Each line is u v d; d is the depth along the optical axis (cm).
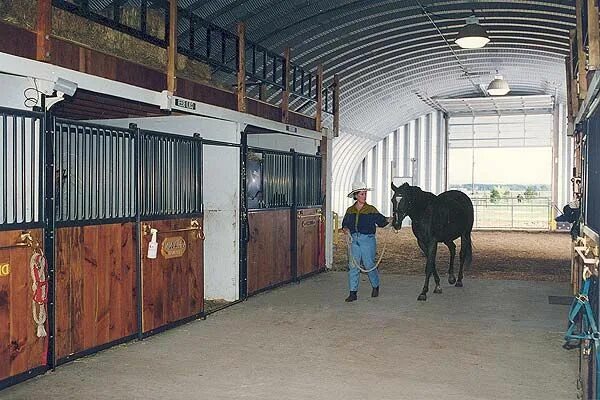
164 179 588
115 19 548
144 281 554
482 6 1013
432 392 416
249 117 754
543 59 1409
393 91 1672
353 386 427
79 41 509
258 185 805
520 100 2005
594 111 361
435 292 803
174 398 403
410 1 976
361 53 1235
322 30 1032
